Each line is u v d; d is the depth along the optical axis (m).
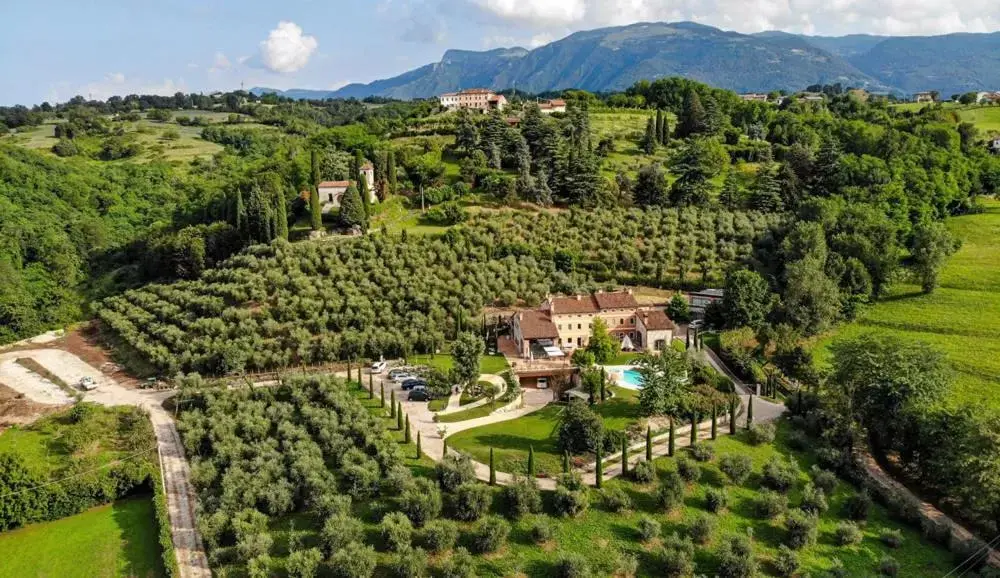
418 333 100.56
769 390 88.00
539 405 84.06
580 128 194.62
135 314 115.56
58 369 104.75
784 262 122.56
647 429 70.44
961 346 95.62
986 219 144.25
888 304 113.69
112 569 59.88
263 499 63.19
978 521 63.03
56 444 79.62
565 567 53.75
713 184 171.50
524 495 60.47
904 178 152.38
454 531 57.19
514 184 151.50
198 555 60.12
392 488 63.56
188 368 96.75
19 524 66.12
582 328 103.06
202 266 124.00
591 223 140.00
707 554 56.88
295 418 79.38
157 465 74.06
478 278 114.62
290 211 139.12
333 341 97.88
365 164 153.88
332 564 54.28
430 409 82.31
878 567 56.59
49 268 142.62
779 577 55.59
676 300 111.56
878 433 75.12
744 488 65.50
